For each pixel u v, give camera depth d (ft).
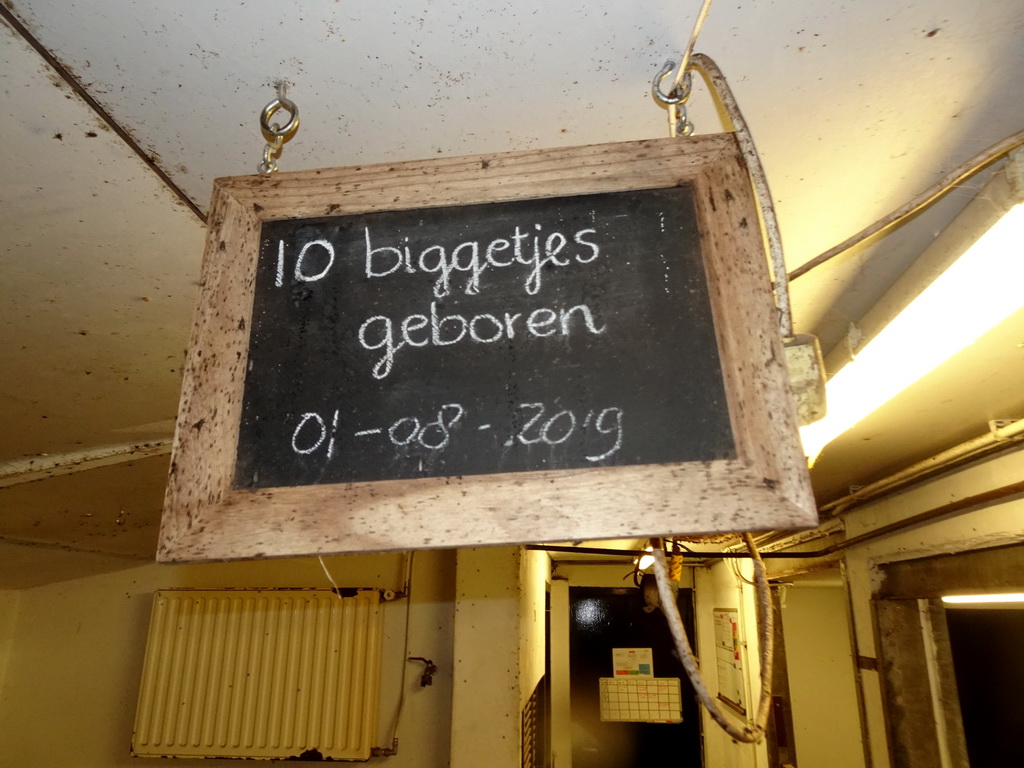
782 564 13.69
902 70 2.68
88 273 4.11
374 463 2.06
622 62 2.68
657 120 3.00
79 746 9.39
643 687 18.15
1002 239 2.96
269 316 2.31
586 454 1.99
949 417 6.01
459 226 2.39
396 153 3.20
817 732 16.81
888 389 4.64
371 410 2.15
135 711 9.50
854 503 9.21
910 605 8.22
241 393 2.19
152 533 9.11
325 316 2.30
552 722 17.60
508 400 2.11
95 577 10.09
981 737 7.34
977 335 3.74
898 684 7.98
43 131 3.02
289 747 8.56
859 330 4.55
